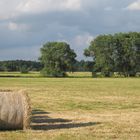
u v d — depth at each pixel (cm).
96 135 1706
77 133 1748
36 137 1648
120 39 15812
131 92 4903
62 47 16188
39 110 2789
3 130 1789
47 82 8331
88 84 7388
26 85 6738
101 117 2352
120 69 15850
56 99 3803
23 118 1800
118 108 2948
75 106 3102
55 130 1836
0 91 1839
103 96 4209
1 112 1767
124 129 1869
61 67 16212
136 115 2470
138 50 15800
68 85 6931
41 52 16300
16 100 1797
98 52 16000
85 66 16700
